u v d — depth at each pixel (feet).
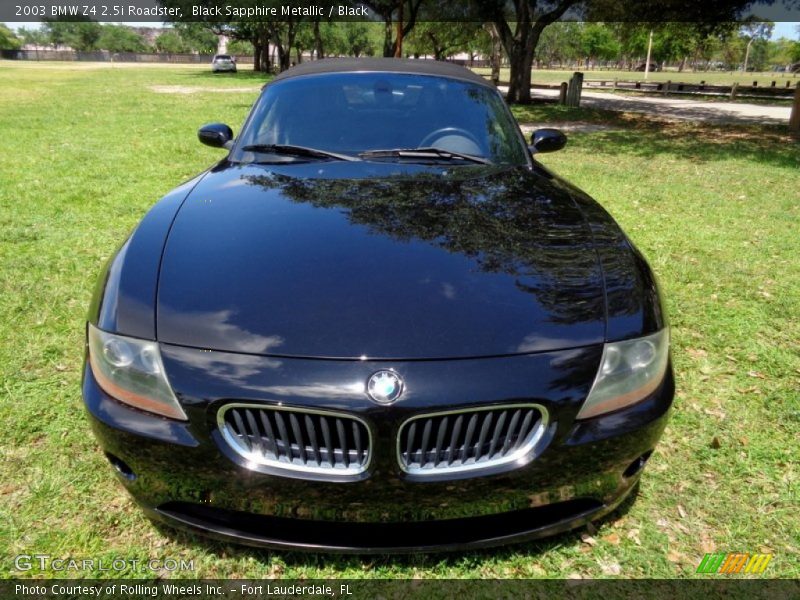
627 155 31.01
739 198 21.68
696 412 9.00
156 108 47.44
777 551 6.60
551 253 6.67
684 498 7.32
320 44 117.39
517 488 5.39
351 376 5.16
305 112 9.90
